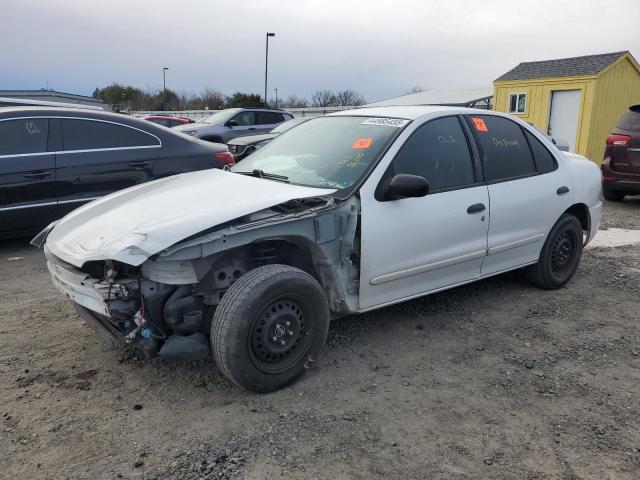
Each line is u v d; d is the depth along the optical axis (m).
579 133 16.06
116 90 63.34
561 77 16.17
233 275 3.31
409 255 3.83
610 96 15.98
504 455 2.77
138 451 2.75
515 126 4.82
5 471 2.58
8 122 5.92
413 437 2.90
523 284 5.34
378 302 3.79
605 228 7.91
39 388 3.31
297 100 57.91
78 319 4.33
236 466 2.65
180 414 3.08
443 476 2.61
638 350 3.97
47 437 2.84
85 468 2.62
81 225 3.46
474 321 4.43
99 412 3.08
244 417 3.05
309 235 3.33
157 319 3.05
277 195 3.44
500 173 4.51
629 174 9.29
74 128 6.26
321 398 3.26
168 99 61.72
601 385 3.47
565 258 5.20
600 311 4.70
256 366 3.15
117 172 6.46
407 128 3.99
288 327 3.24
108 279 2.98
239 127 16.11
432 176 4.03
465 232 4.16
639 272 5.77
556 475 2.63
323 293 3.38
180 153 6.89
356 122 4.35
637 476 2.63
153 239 2.87
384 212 3.65
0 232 5.94
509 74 18.11
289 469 2.64
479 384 3.46
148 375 3.49
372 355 3.82
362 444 2.84
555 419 3.09
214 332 3.05
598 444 2.87
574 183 5.11
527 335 4.20
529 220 4.69
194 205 3.32
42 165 6.02
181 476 2.58
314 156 4.11
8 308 4.54
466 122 4.41
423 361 3.75
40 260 5.96
